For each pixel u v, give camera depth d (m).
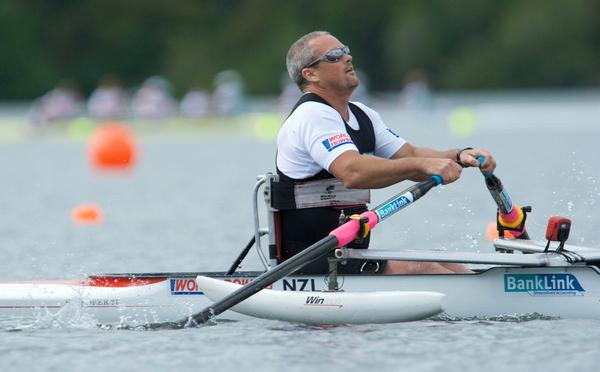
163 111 165.62
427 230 46.34
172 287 27.31
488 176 27.05
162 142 145.12
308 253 25.09
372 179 25.70
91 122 163.88
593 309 25.89
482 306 26.11
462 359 22.25
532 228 45.50
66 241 45.97
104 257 40.72
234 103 165.88
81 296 27.67
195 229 49.69
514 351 22.84
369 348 23.33
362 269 27.09
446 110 166.62
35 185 80.75
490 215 51.59
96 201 66.44
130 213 58.19
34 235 48.44
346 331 25.12
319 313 25.78
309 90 26.97
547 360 22.08
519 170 79.31
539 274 26.00
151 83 173.62
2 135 164.00
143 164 103.06
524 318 26.00
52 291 28.03
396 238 43.91
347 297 25.59
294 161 26.80
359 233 25.30
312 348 23.45
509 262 25.55
